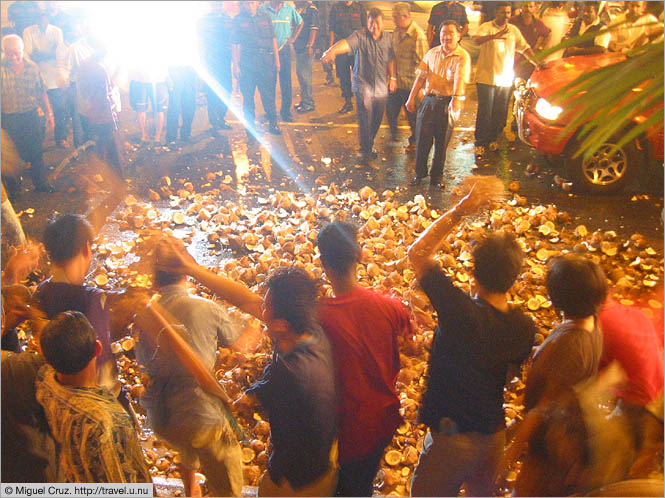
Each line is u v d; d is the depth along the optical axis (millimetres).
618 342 2881
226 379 4656
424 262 2904
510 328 2844
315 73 14422
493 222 7133
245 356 4852
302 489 2844
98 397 2547
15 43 7391
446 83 7785
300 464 2805
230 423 3311
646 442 2699
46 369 2602
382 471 3920
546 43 9742
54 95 9461
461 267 6215
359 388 2928
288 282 2812
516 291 5754
